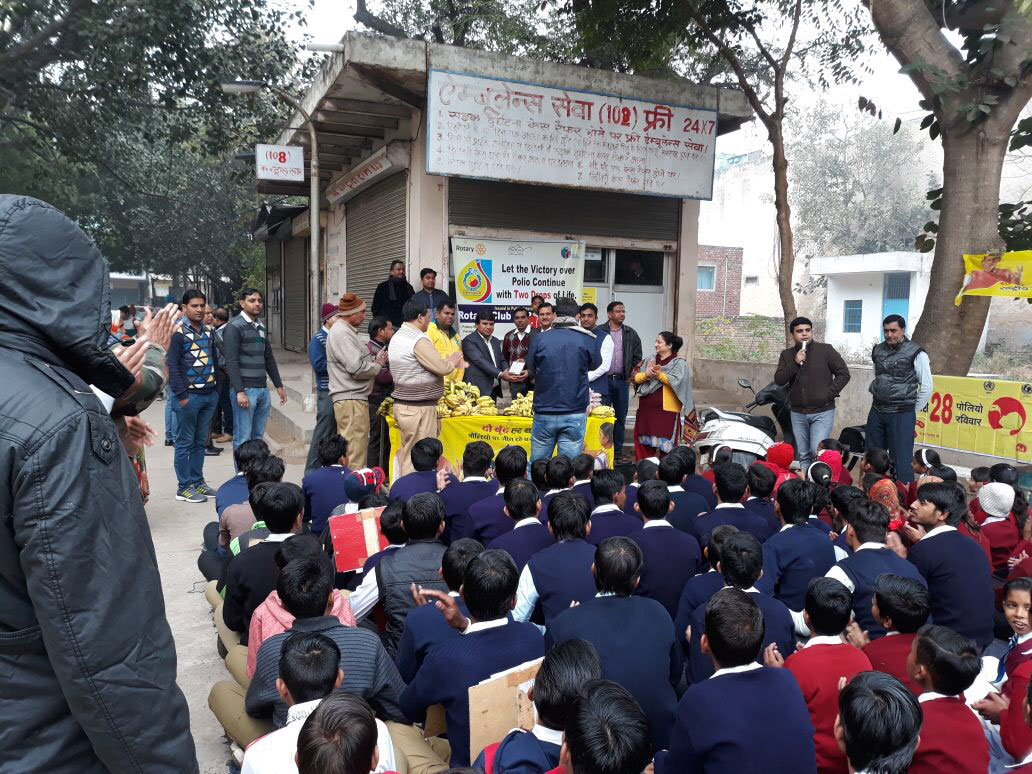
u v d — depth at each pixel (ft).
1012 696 8.46
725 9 29.86
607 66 40.45
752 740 6.79
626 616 8.94
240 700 10.37
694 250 36.81
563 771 5.85
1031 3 19.22
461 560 9.49
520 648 8.52
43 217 4.62
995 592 14.29
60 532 4.15
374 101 31.42
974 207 24.85
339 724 5.50
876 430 24.11
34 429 4.20
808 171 93.91
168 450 29.89
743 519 13.60
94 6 49.39
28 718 4.37
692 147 32.35
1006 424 23.63
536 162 29.71
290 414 32.91
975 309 25.30
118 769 4.40
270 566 11.15
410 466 21.21
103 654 4.25
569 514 11.41
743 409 35.60
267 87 32.73
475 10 44.34
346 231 44.01
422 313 21.07
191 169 81.92
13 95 52.49
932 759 7.28
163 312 6.36
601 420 23.25
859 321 81.56
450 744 8.49
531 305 33.32
